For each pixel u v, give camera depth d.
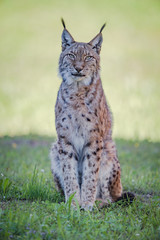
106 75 28.84
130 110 21.33
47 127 18.44
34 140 14.95
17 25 39.91
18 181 9.28
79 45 8.38
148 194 9.19
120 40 36.88
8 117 20.52
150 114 20.62
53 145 9.00
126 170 11.05
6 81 27.50
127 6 44.19
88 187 8.27
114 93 24.58
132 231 6.56
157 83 27.02
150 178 10.17
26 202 7.73
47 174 9.91
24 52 34.09
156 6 44.38
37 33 38.00
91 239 6.09
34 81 27.72
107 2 45.38
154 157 13.08
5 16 42.12
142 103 22.64
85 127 8.22
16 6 44.53
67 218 6.88
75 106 8.17
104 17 41.47
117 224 6.77
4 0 45.81
